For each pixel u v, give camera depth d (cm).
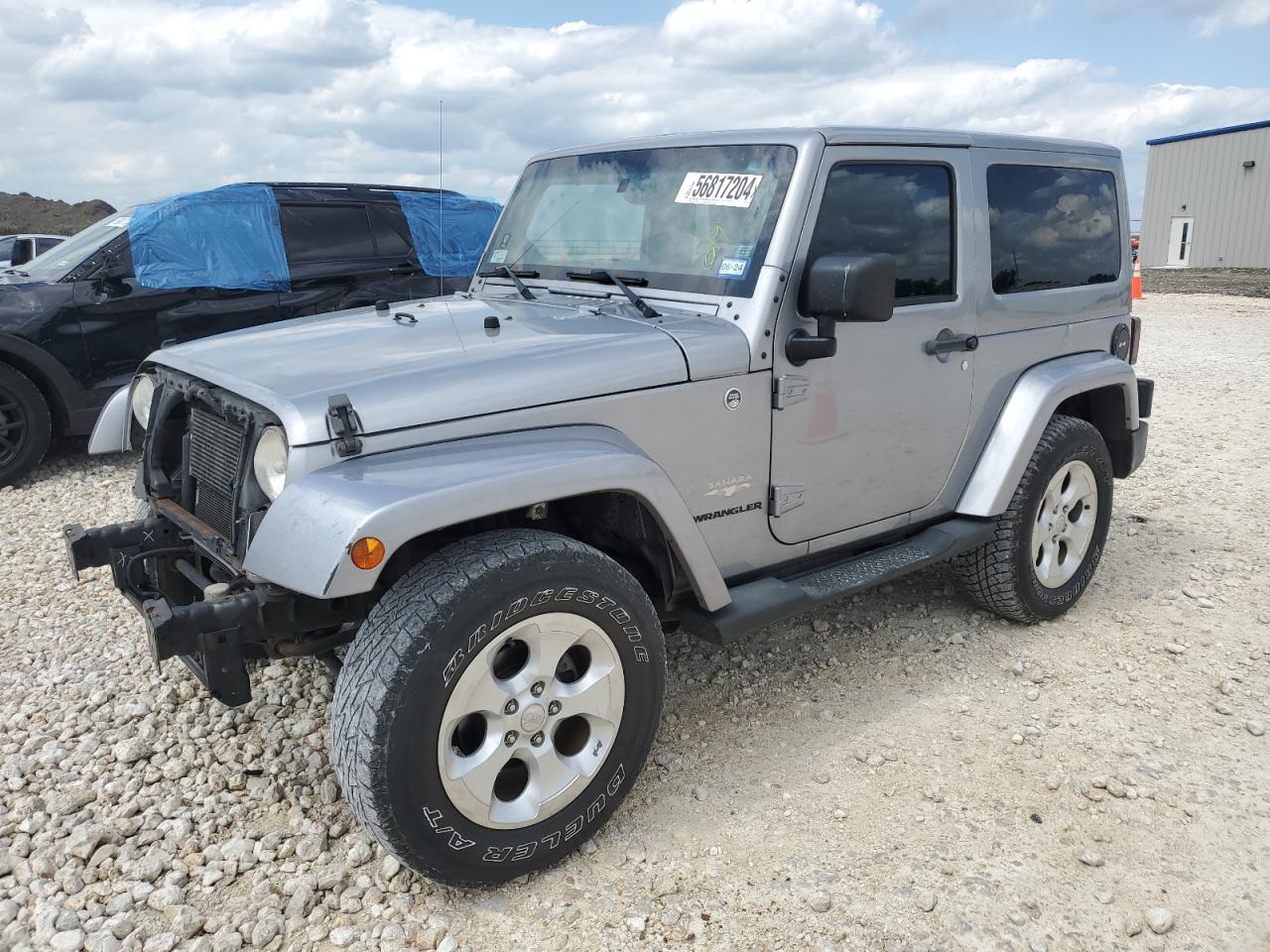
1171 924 252
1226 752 331
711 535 311
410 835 238
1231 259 2936
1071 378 405
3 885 263
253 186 772
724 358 298
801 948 244
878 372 342
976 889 265
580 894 262
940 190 359
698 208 331
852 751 330
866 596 458
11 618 434
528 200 400
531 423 264
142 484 339
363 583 219
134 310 702
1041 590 415
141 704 353
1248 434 772
